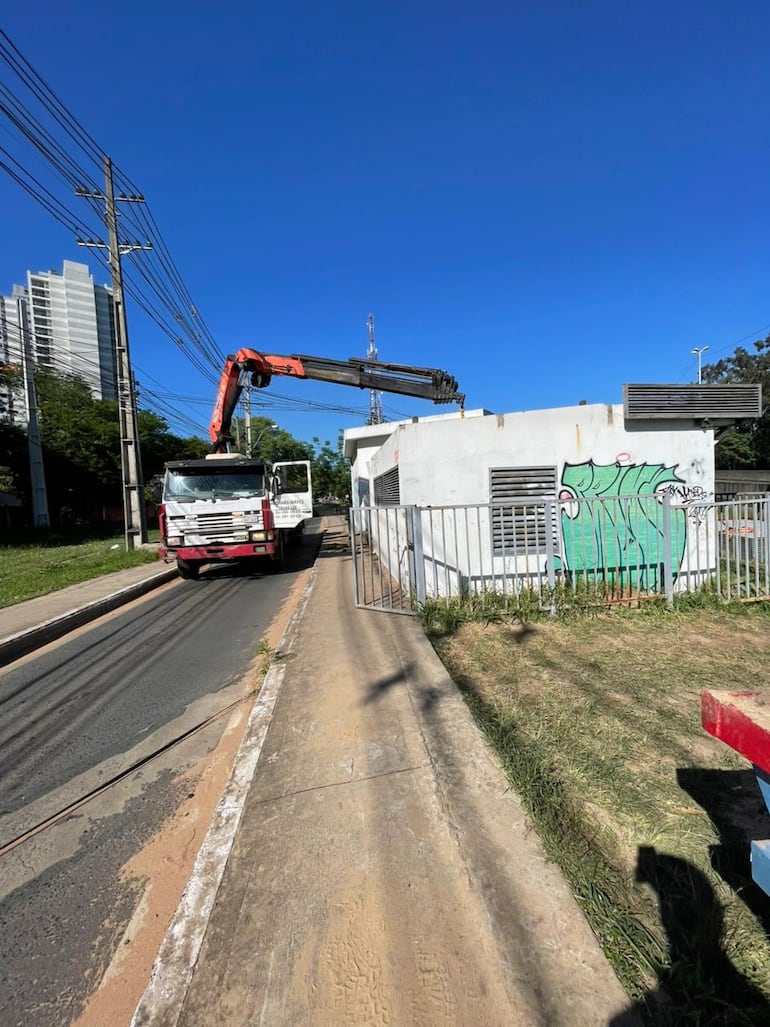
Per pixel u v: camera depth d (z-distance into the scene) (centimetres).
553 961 178
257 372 1237
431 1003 168
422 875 224
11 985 206
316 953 190
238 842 256
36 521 2505
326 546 1811
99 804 331
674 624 587
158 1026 169
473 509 748
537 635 564
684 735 337
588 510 753
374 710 390
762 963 179
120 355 1633
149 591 1080
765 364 3922
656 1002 166
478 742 333
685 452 768
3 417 2680
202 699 487
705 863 224
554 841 239
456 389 1188
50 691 529
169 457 3619
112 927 234
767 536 661
